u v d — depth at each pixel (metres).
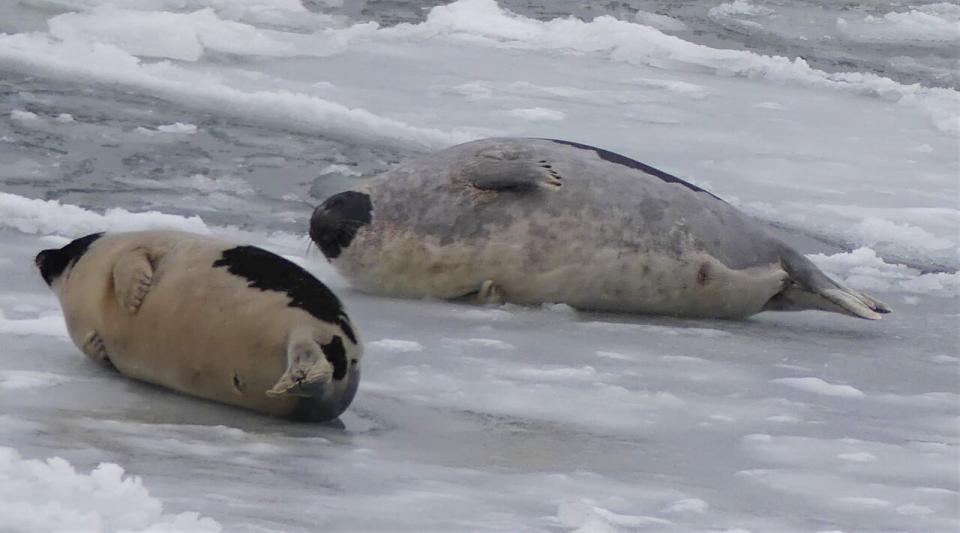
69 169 36.03
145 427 18.09
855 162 45.44
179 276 19.94
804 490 18.14
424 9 63.16
